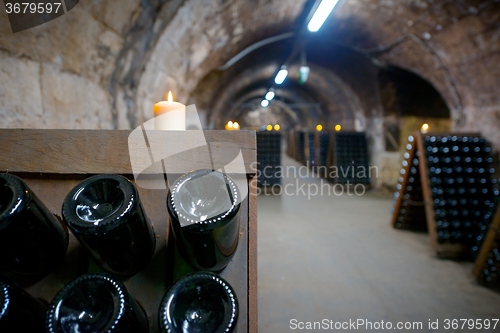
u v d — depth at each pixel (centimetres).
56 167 56
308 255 281
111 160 56
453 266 259
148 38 199
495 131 329
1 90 89
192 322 42
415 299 205
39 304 46
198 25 263
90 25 132
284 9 352
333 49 527
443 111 579
